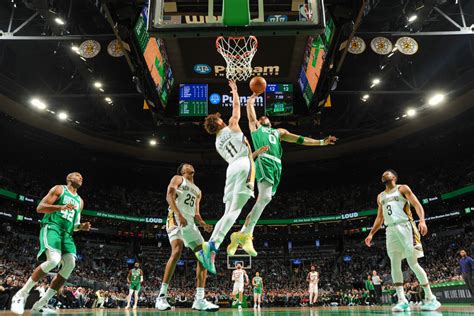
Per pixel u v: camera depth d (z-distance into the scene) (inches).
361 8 487.2
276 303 1232.2
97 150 1498.5
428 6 681.6
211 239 191.3
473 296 530.0
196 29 291.6
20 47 978.7
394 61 907.4
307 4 310.7
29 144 1430.9
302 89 652.7
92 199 1565.0
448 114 1230.3
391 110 1302.9
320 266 1598.2
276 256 1668.3
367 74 1096.8
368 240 270.1
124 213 1579.7
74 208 255.4
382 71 963.3
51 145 1422.2
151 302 1177.4
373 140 1444.4
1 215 1245.1
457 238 1374.3
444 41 977.5
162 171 1736.0
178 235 249.1
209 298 1231.5
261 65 618.8
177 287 1413.6
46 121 1261.1
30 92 1055.6
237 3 272.2
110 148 1496.1
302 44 574.2
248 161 204.2
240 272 745.0
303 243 1755.7
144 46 533.6
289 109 645.9
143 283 1395.2
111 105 1147.9
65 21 709.3
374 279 970.1
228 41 331.3
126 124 1353.3
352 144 1485.0
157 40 561.9
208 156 1603.1
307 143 250.2
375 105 1257.4
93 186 1695.4
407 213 251.9
